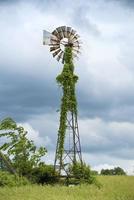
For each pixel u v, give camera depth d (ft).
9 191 186.80
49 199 162.91
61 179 251.19
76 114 264.72
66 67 269.64
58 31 277.44
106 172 369.30
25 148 257.34
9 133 260.42
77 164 253.03
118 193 173.99
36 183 239.30
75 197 171.42
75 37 277.64
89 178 245.45
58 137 260.62
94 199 165.99
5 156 258.16
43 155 258.16
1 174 229.86
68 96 265.95
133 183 222.69
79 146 259.80
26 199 163.73
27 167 254.68
